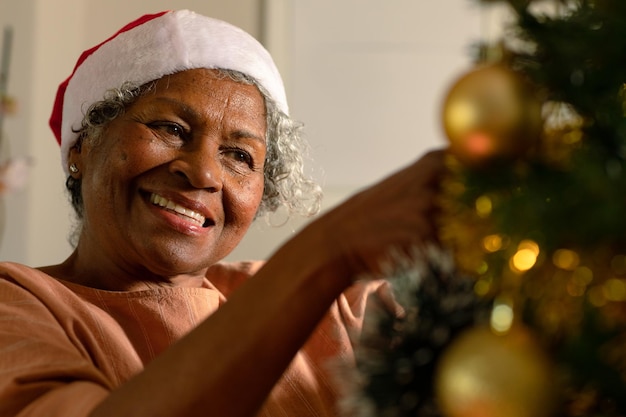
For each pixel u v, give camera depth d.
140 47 1.24
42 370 0.86
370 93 2.31
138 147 1.20
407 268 0.60
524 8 0.53
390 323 0.59
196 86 1.22
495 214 0.50
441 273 0.58
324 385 1.18
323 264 0.65
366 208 0.62
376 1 2.32
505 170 0.51
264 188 1.42
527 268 0.50
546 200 0.49
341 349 1.21
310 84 2.29
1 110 2.29
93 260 1.26
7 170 2.26
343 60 2.30
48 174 2.32
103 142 1.23
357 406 0.56
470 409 0.48
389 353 0.57
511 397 0.47
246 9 2.32
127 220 1.21
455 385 0.48
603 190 0.46
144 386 0.69
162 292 1.19
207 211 1.21
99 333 1.09
